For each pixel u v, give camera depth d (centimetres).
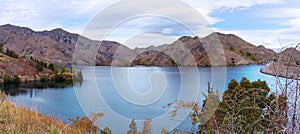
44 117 434
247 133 236
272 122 188
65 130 367
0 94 520
